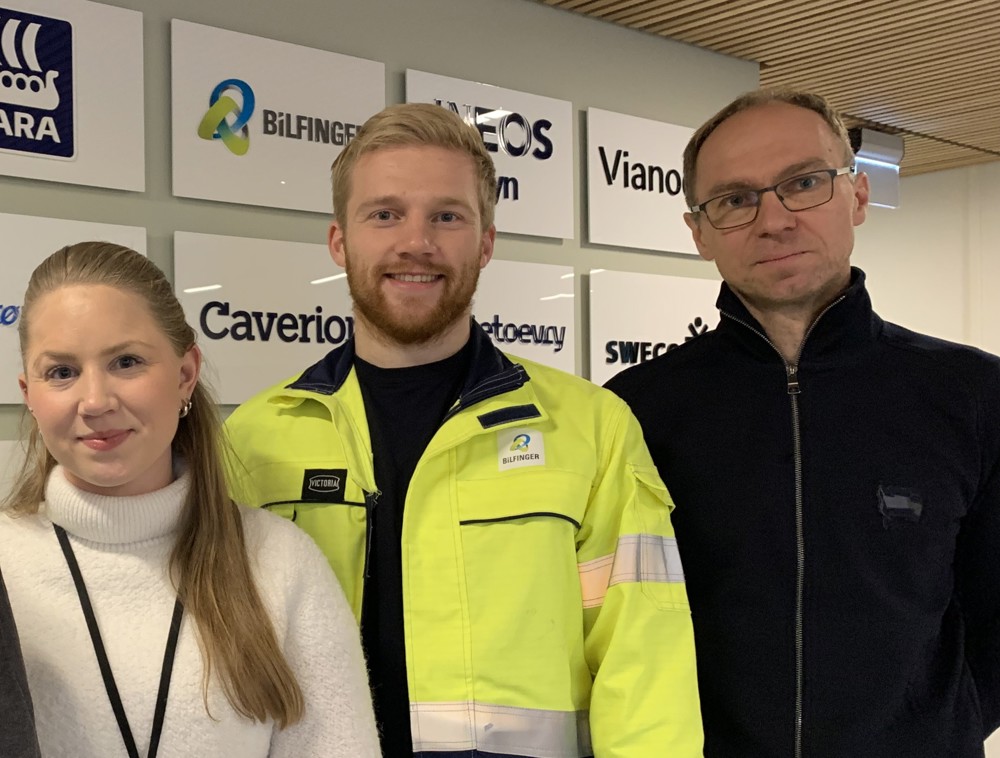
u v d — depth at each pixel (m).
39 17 2.06
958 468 1.53
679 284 3.40
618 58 3.22
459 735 1.28
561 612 1.34
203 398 1.19
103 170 2.16
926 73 3.77
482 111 2.85
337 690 1.13
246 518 1.22
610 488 1.41
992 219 5.59
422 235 1.35
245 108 2.38
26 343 1.07
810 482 1.52
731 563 1.54
